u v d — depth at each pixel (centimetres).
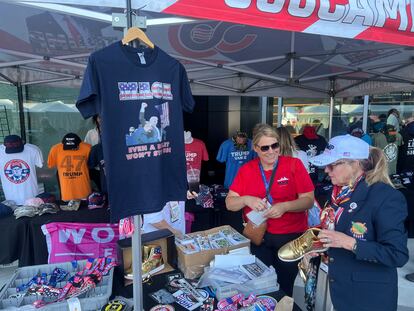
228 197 200
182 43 300
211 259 169
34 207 300
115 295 152
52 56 320
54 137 561
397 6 139
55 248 269
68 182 340
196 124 618
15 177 332
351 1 131
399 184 414
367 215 126
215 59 356
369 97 700
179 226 228
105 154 114
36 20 233
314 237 138
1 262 278
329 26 130
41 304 140
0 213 291
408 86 411
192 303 140
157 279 163
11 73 399
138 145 120
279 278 198
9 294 156
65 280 164
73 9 190
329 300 148
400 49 305
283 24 124
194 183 393
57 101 555
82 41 283
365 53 326
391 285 130
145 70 121
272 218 193
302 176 192
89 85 111
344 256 135
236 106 637
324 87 499
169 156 133
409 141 467
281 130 261
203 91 457
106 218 292
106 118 114
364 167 134
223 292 142
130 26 116
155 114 124
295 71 424
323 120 709
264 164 197
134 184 121
